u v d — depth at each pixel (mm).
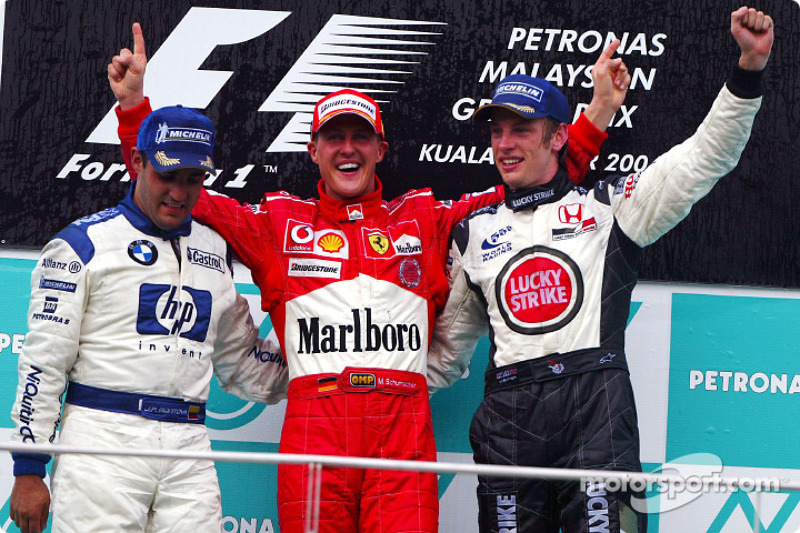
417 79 14852
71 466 11375
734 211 14758
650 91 14852
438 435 14398
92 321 11750
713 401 14492
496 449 12094
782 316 14672
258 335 13648
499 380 12227
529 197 12539
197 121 12062
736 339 14609
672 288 14688
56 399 11555
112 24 14898
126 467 11406
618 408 11750
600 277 12156
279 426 14406
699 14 14906
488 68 14844
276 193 13352
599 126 13750
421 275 12836
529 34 14867
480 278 12562
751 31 11383
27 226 14672
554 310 12078
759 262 14703
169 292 11922
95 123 14812
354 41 14883
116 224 11992
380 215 13102
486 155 14766
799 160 14789
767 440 14430
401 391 12289
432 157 14781
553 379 11914
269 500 14219
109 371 11602
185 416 11883
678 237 14719
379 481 12008
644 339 14586
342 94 13023
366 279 12586
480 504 12180
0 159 14719
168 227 12062
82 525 11227
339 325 12422
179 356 11852
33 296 11805
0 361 14477
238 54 14898
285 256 12844
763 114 14852
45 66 14828
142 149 11938
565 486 11617
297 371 12516
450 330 13203
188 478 11758
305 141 14820
